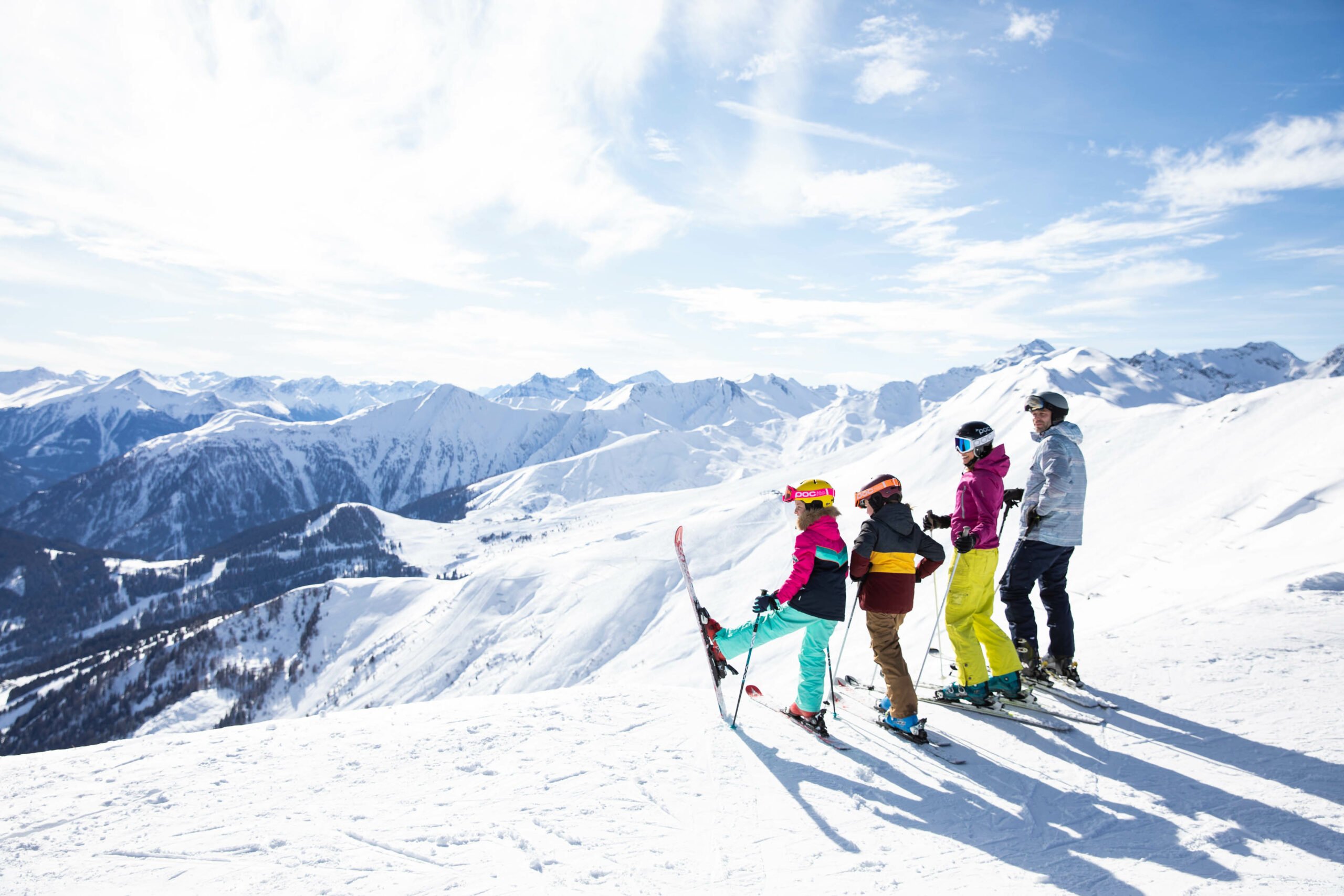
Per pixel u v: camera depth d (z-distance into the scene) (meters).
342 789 3.98
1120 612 11.44
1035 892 2.85
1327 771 3.68
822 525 4.70
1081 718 4.65
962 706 5.17
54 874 3.15
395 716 5.34
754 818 3.59
